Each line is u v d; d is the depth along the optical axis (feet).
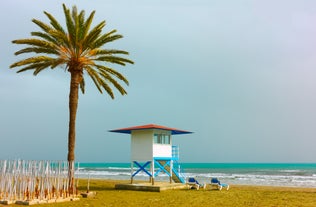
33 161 63.87
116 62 90.02
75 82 85.87
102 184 117.19
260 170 412.36
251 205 65.51
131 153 100.78
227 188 101.19
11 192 61.93
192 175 277.64
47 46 82.02
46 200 63.21
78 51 84.43
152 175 95.81
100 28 84.74
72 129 83.87
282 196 82.23
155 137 100.32
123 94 94.38
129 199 72.28
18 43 79.61
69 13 82.07
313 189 109.50
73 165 72.84
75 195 72.18
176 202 68.44
